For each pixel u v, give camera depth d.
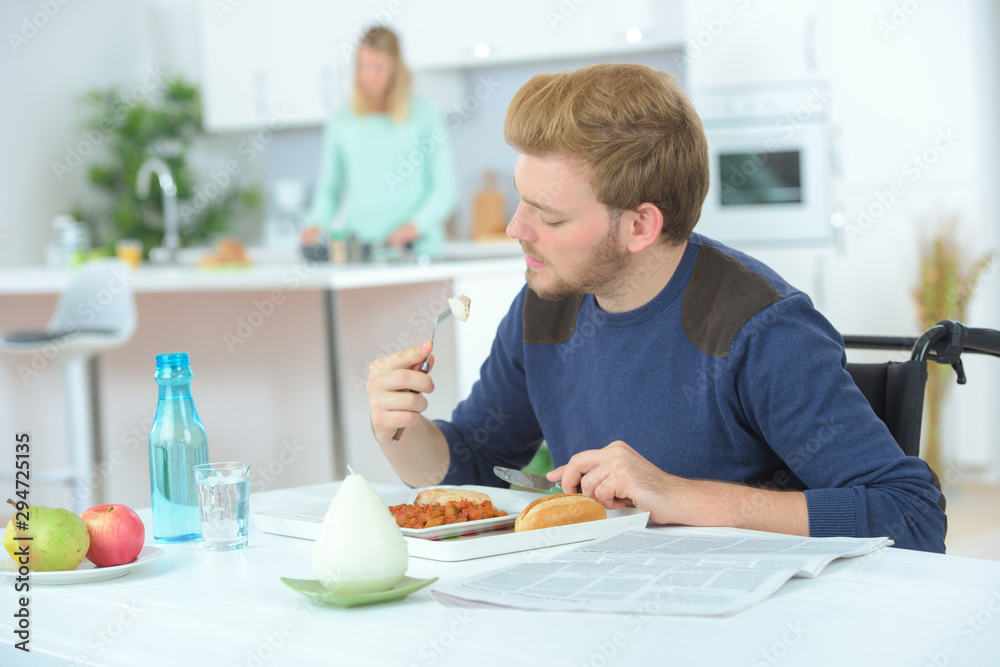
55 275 3.64
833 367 1.10
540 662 0.65
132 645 0.72
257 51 4.97
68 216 5.21
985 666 0.64
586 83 1.09
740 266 1.19
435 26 4.58
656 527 1.04
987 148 3.72
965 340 1.24
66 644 0.73
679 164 1.12
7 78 4.93
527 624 0.71
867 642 0.67
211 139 5.60
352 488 0.80
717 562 0.83
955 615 0.71
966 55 3.65
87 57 5.33
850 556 0.85
